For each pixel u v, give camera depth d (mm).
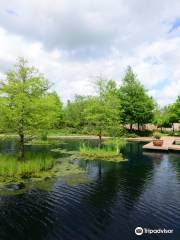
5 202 14219
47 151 34156
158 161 28391
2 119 21312
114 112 33781
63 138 55406
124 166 25250
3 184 17516
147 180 19703
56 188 17062
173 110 65688
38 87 22828
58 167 23703
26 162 21547
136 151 36656
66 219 12203
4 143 43312
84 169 23500
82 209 13453
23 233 10758
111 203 14430
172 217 12594
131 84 63375
